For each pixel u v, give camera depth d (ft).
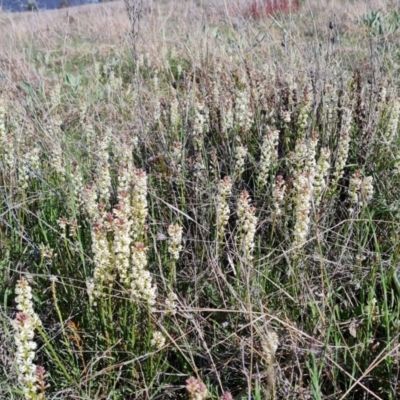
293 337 6.61
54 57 22.41
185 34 19.29
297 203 7.30
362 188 8.28
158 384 6.55
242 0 18.99
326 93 11.52
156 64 18.69
